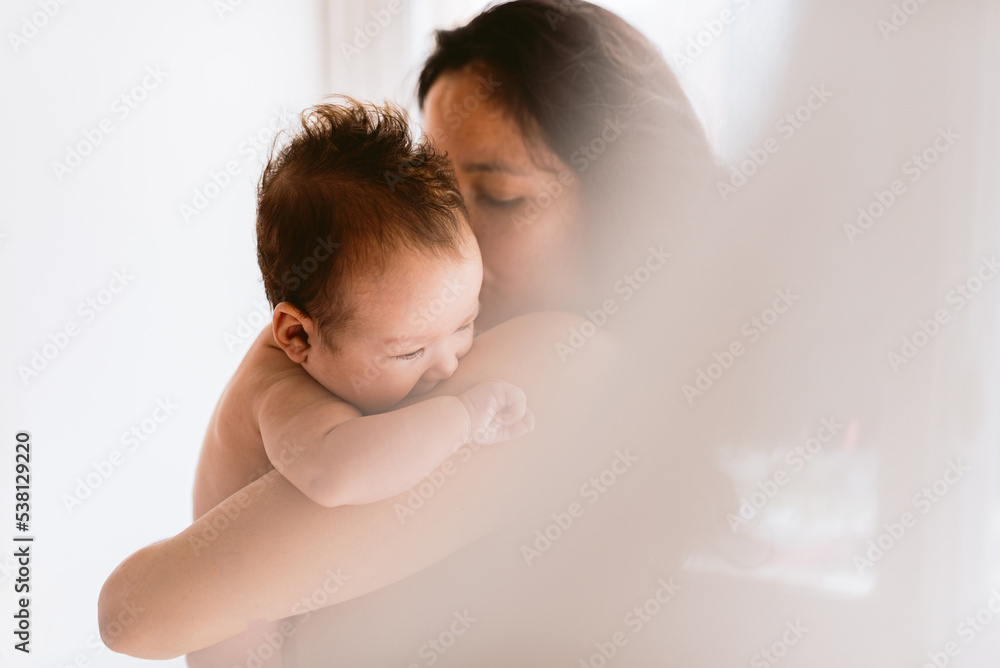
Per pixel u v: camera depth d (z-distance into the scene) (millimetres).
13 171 1390
